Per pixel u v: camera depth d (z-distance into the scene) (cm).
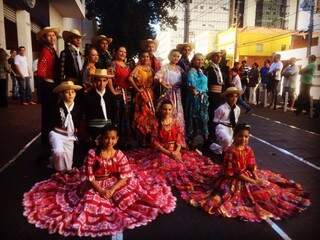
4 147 593
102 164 363
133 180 374
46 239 305
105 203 347
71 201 367
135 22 2303
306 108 1035
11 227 324
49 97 510
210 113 620
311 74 1009
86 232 312
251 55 4059
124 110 579
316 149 634
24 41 1366
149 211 350
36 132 702
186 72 597
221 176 396
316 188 441
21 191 410
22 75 1061
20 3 1261
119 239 305
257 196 375
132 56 2389
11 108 1002
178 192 411
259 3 6775
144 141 574
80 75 525
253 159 389
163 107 488
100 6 2361
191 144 601
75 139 477
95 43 579
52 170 483
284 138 723
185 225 333
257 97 1334
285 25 6084
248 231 326
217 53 623
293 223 343
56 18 2009
